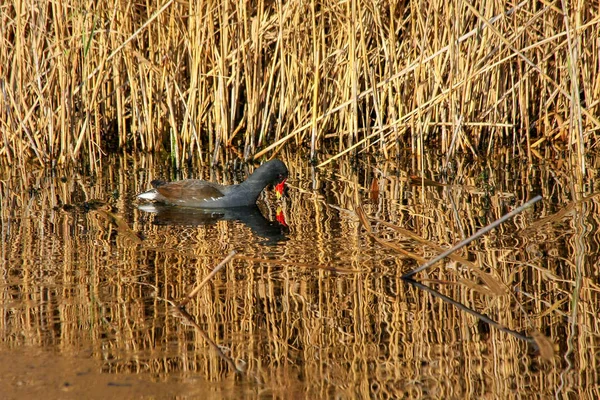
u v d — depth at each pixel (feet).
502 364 22.72
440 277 29.48
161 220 38.37
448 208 39.55
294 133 52.24
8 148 50.80
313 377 22.09
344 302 27.14
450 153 48.93
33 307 26.68
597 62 54.24
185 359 23.09
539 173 46.91
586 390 21.27
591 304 26.78
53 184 45.98
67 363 22.86
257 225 37.32
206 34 54.75
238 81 54.44
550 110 57.67
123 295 27.76
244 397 21.02
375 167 49.96
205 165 51.60
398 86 52.70
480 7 49.62
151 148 55.26
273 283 28.96
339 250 32.78
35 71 50.93
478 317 25.89
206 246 33.68
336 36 55.88
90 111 50.72
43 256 32.09
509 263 30.81
